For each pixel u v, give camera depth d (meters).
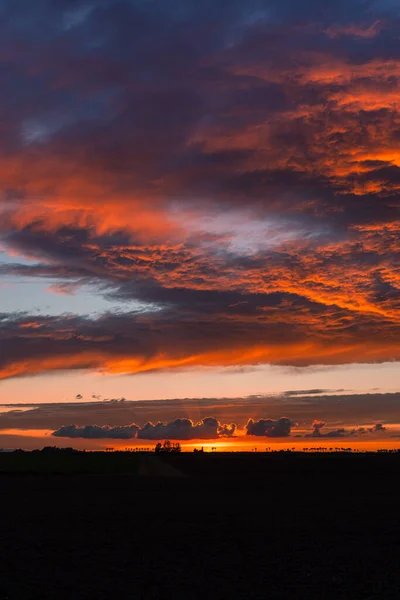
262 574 18.12
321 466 88.81
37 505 36.09
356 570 18.58
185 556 20.70
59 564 19.44
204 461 102.75
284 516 30.81
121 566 19.17
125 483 56.91
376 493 45.25
